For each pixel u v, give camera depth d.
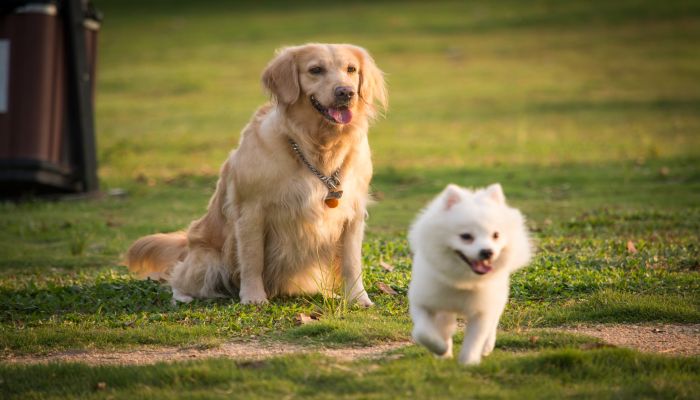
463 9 55.47
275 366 5.93
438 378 5.54
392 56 42.94
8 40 15.14
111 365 6.14
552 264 9.48
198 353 6.69
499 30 49.06
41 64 15.26
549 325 7.36
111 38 49.69
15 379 5.82
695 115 28.59
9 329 7.45
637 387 5.35
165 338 7.05
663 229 11.96
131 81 37.94
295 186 8.30
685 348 6.55
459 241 5.68
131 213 15.12
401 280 9.13
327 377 5.67
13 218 14.30
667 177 17.67
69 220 14.25
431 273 5.89
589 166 19.95
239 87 36.47
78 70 16.06
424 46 45.19
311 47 8.39
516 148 23.48
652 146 22.12
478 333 5.91
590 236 11.52
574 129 26.69
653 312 7.44
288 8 58.94
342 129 8.36
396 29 49.78
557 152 22.50
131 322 7.65
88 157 16.53
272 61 8.53
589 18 51.00
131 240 12.75
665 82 35.59
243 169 8.45
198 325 7.50
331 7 58.53
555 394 5.25
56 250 12.06
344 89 8.01
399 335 6.94
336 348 6.70
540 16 52.06
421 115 30.47
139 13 59.09
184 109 31.94
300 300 8.63
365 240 12.02
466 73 38.97
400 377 5.57
